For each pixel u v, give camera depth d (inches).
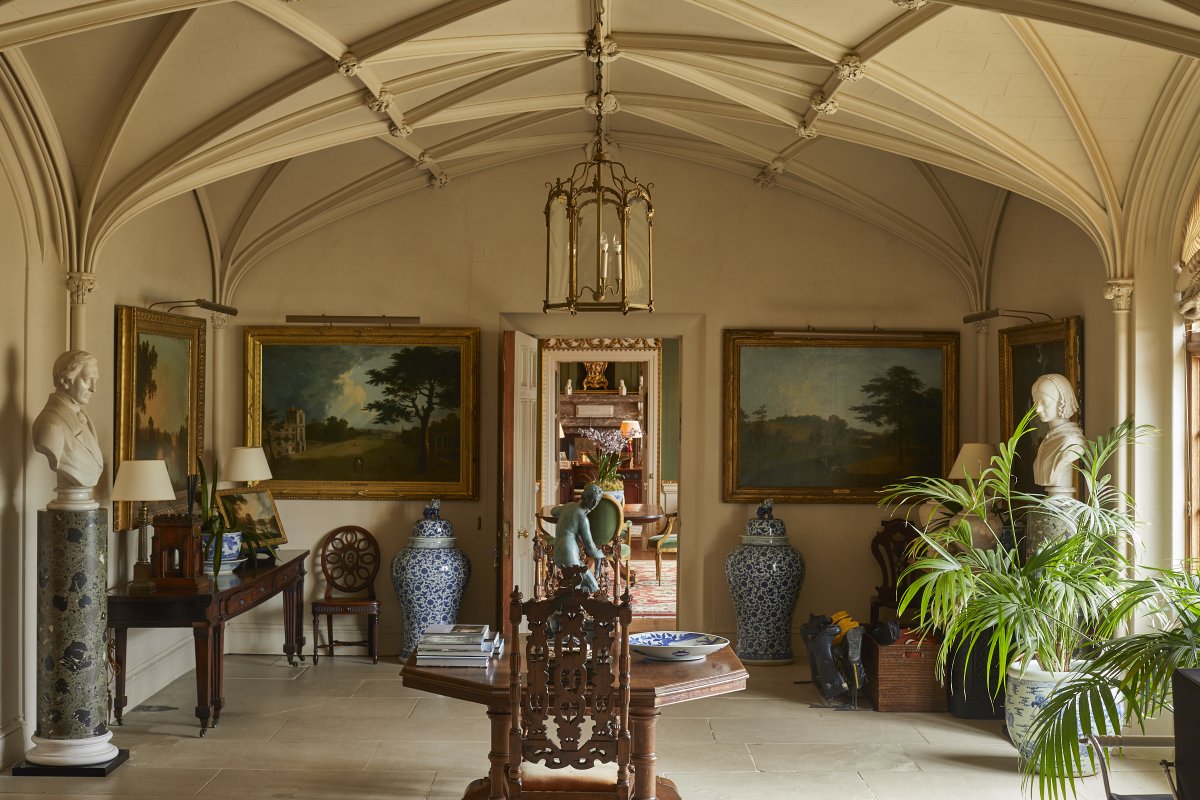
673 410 620.1
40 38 180.9
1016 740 231.9
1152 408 240.8
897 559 332.8
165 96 229.0
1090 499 233.0
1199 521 237.6
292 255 344.8
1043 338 283.1
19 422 230.2
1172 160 228.8
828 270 344.8
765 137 300.7
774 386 345.4
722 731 262.1
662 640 201.5
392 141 295.9
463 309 344.8
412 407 343.9
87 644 226.1
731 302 345.4
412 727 262.8
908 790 219.8
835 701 289.7
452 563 329.1
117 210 244.4
